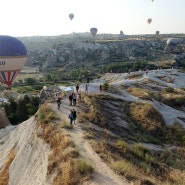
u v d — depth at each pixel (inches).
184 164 1207.6
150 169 977.5
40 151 1150.3
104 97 2028.8
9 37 2568.9
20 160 1245.1
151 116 1849.2
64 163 900.6
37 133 1311.5
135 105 1984.5
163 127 1772.9
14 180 1144.2
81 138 1122.0
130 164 935.7
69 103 1784.0
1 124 2375.7
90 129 1323.8
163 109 2151.8
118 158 975.0
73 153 947.3
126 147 1133.1
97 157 935.0
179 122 1955.0
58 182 833.5
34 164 1101.1
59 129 1239.5
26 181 1037.2
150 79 3164.4
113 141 1261.1
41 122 1389.0
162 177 941.8
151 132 1667.1
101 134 1311.5
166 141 1593.3
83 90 2263.8
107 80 3629.4
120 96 2214.6
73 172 831.7
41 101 3021.7
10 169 1269.7
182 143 1587.1
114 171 840.3
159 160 1171.3
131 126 1660.9
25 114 3132.4
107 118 1622.8
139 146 1230.3
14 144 1599.4
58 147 1047.0
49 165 953.5
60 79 7598.4
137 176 834.2
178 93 2610.7
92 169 834.8
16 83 7465.6
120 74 3722.9
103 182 773.3
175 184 872.9
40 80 7746.1
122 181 786.8
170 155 1304.1
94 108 1676.9
